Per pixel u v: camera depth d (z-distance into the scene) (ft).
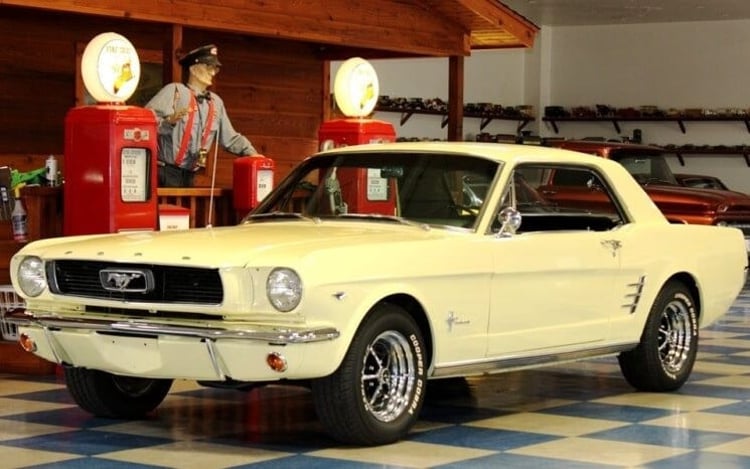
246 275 22.90
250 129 55.57
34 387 31.42
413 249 24.54
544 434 25.80
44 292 25.25
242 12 42.14
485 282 26.04
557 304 27.89
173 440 24.86
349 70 40.70
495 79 93.86
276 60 56.49
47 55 48.01
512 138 82.02
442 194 27.12
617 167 30.91
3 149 46.68
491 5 51.26
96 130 32.76
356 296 23.36
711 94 92.79
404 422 24.59
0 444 24.29
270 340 22.43
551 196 45.34
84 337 24.34
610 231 29.55
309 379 23.70
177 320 23.52
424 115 84.07
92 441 24.68
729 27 92.17
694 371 35.22
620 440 25.20
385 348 24.62
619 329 29.73
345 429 23.73
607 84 95.66
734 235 33.53
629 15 90.27
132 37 50.72
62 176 38.24
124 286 24.03
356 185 28.12
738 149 91.61
